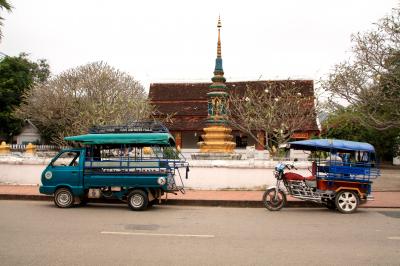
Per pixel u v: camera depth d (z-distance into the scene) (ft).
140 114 93.61
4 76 145.38
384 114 78.54
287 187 42.47
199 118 123.34
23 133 151.84
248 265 20.99
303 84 117.29
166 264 20.99
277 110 81.82
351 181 41.37
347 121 102.42
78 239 26.40
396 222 34.88
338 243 26.27
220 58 68.13
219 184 54.08
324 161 42.86
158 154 45.73
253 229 30.83
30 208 40.65
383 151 117.19
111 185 40.78
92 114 85.40
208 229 30.58
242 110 96.99
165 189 40.45
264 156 68.85
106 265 20.68
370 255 23.30
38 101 119.44
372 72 64.13
